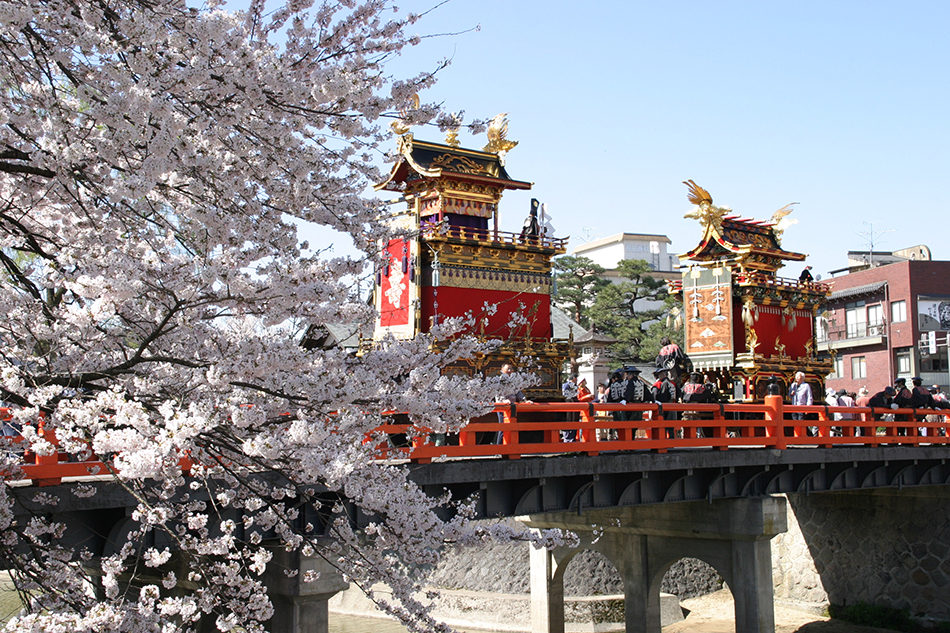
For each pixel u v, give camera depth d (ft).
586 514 80.28
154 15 24.17
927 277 189.67
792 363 106.52
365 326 28.94
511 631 99.19
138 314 25.40
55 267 27.30
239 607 26.91
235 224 26.12
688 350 108.58
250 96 25.30
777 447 68.95
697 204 109.09
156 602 26.37
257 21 28.37
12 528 26.12
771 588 71.72
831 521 104.68
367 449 27.43
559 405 52.37
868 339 195.62
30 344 26.48
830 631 94.89
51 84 25.16
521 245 89.81
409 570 30.30
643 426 57.41
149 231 27.07
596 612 100.89
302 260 26.09
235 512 38.19
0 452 25.03
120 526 34.14
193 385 25.40
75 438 23.59
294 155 27.99
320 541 40.45
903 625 93.91
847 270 226.58
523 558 110.83
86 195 26.94
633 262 207.00
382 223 31.45
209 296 24.09
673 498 64.28
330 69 25.77
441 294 84.99
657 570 76.74
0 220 28.55
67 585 24.97
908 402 88.02
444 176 88.02
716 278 106.52
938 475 89.51
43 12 23.56
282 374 24.36
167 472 25.34
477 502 49.52
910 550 95.71
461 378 28.19
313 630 41.37
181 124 22.48
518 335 87.10
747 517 69.92
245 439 24.57
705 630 99.04
